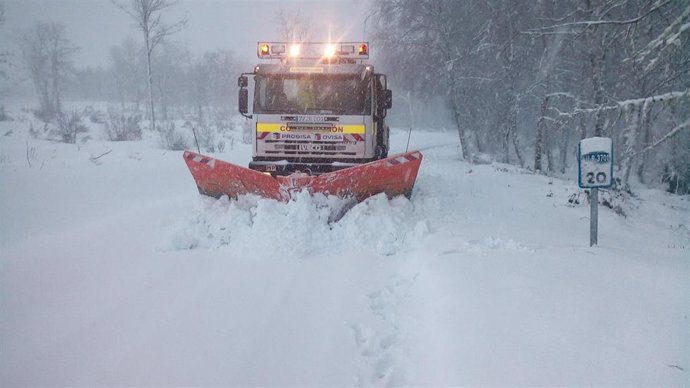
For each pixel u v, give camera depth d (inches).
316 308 194.1
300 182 305.4
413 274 232.4
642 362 140.3
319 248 274.1
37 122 1195.3
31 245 277.4
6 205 367.2
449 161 919.7
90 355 156.2
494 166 833.5
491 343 153.9
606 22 427.5
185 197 432.5
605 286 202.1
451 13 1008.9
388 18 1089.4
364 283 222.2
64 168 541.6
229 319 183.5
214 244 283.6
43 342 165.0
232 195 326.0
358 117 377.7
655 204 582.2
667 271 228.1
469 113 1117.7
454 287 200.2
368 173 311.3
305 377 143.4
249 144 1051.9
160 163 652.1
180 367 148.6
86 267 244.1
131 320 182.4
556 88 925.2
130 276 231.8
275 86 381.1
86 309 192.7
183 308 193.8
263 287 218.1
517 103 926.4
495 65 1001.5
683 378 131.5
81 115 1504.7
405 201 331.0
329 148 380.2
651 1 465.4
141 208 379.2
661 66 442.9
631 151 578.2
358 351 159.2
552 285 201.9
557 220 375.2
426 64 1061.1
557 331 160.6
